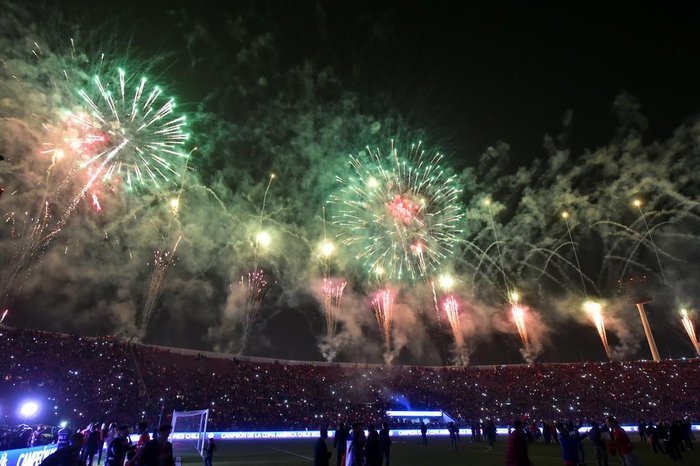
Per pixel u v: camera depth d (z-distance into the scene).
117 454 11.72
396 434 44.41
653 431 25.38
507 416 50.34
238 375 48.59
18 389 32.41
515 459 9.28
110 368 39.56
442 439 40.06
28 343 37.25
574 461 13.06
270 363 54.75
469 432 46.34
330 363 58.00
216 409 40.94
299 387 50.59
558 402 52.72
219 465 20.86
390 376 58.06
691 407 49.56
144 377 40.75
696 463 19.91
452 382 57.69
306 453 26.95
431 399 53.47
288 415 44.31
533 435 35.94
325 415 45.91
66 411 32.69
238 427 39.78
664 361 56.91
